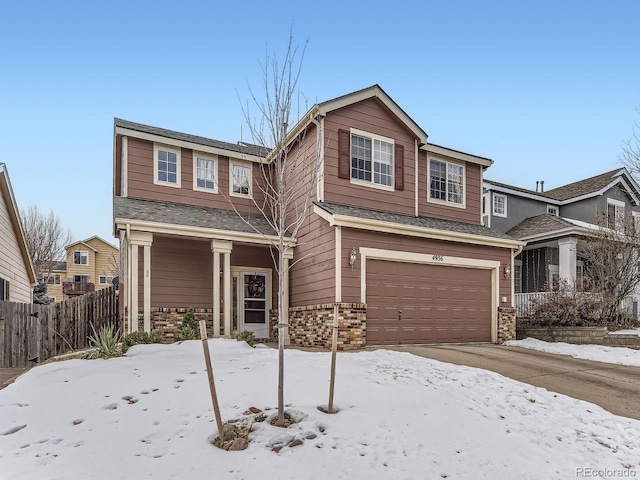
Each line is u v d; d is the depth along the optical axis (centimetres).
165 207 1293
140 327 1216
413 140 1422
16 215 1620
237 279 1389
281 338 470
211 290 1338
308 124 1252
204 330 422
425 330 1260
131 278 1084
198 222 1215
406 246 1246
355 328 1117
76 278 3844
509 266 1440
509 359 997
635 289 1639
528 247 1978
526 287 2016
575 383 801
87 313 1146
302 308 1261
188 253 1316
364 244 1177
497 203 2009
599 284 1576
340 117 1280
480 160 1577
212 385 415
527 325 1519
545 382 796
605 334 1292
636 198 2198
